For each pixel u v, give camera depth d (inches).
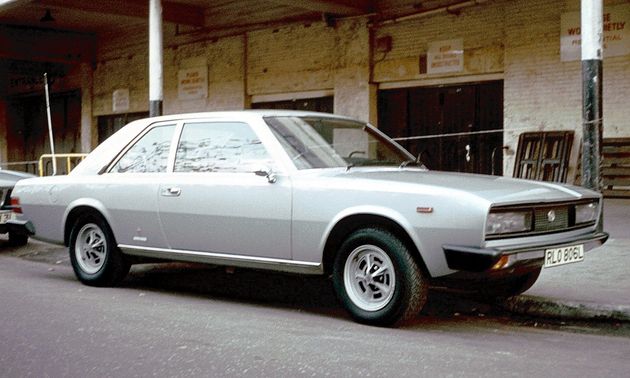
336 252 239.0
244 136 260.2
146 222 279.4
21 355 189.9
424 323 236.7
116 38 918.4
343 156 259.0
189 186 265.9
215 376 172.1
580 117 536.7
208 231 261.1
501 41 579.8
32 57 886.4
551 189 231.5
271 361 184.7
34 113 1083.3
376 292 227.9
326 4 632.4
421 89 641.6
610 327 233.9
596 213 245.1
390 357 189.5
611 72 522.9
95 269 301.6
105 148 304.8
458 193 210.4
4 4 656.4
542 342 212.4
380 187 223.3
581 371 178.7
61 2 691.4
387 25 652.1
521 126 568.7
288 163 245.3
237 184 253.0
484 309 263.3
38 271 349.1
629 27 513.0
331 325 229.5
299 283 310.0
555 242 220.5
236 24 773.9
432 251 213.0
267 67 750.5
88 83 960.3
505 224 210.5
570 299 247.6
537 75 558.3
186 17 781.3
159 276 331.6
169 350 194.9
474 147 607.2
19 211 323.6
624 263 313.9
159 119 290.8
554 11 546.9
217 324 228.4
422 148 642.2
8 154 1094.4
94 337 208.4
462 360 187.8
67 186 305.4
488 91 598.9
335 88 690.2
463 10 600.4
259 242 248.4
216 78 800.9
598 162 313.0
